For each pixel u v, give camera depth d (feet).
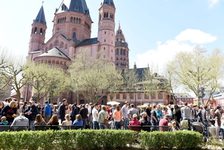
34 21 338.34
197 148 38.47
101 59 219.41
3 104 44.60
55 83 191.72
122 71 287.07
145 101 255.29
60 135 34.04
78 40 317.83
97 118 49.73
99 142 35.81
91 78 187.73
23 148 31.27
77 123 41.78
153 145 37.09
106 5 303.27
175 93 177.68
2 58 149.38
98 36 300.61
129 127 42.24
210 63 143.33
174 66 155.63
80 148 34.81
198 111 55.11
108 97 259.80
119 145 36.86
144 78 270.05
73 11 323.78
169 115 52.90
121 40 443.32
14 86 158.10
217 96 187.01
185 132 38.24
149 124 48.08
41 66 183.62
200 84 143.33
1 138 30.35
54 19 337.52
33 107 48.62
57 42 304.50
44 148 32.73
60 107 55.36
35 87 176.45
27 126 34.96
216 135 47.16
